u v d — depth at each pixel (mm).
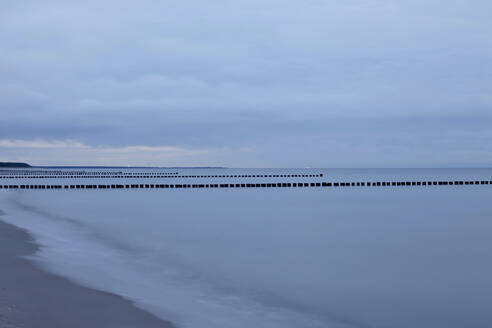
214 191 69125
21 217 30172
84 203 45906
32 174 158375
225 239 23141
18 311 9156
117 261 16500
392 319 11156
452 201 49250
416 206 43000
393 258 18516
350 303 12359
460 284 14469
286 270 16188
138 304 10594
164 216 34094
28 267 13453
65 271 13578
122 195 59188
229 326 9867
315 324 10625
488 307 12133
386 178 137250
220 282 14164
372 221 31266
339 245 21516
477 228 27656
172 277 14531
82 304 10109
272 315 11039
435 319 11211
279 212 37594
